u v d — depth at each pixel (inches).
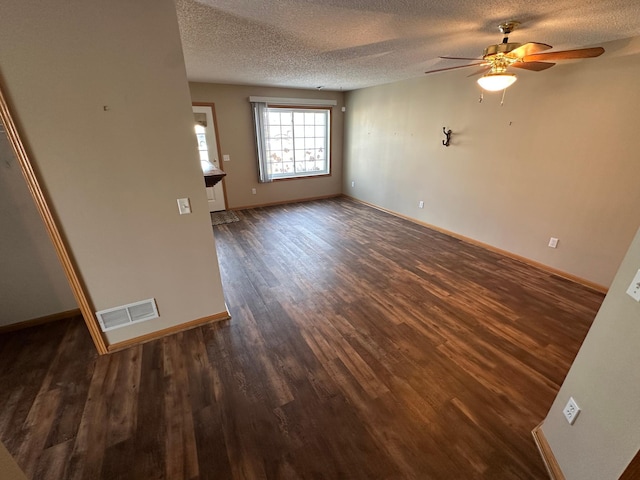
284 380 73.1
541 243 130.0
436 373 74.7
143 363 79.1
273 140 233.3
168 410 65.4
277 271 130.3
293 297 109.8
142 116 69.2
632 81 96.0
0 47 54.6
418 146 183.8
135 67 65.4
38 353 83.1
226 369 76.7
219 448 57.4
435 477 52.1
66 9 57.0
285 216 212.8
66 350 84.3
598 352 46.3
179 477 52.6
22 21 54.8
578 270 119.0
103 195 71.0
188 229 83.9
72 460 55.4
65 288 97.9
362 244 160.6
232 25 84.3
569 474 48.3
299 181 249.3
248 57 121.6
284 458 55.5
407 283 119.3
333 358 80.1
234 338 88.4
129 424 62.2
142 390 70.6
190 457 55.8
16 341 88.0
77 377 74.6
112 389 70.9
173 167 76.6
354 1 68.4
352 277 124.6
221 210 225.1
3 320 91.2
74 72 60.8
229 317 98.3
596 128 106.2
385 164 214.2
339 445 57.6
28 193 86.8
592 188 110.3
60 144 63.8
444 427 61.0
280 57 121.6
